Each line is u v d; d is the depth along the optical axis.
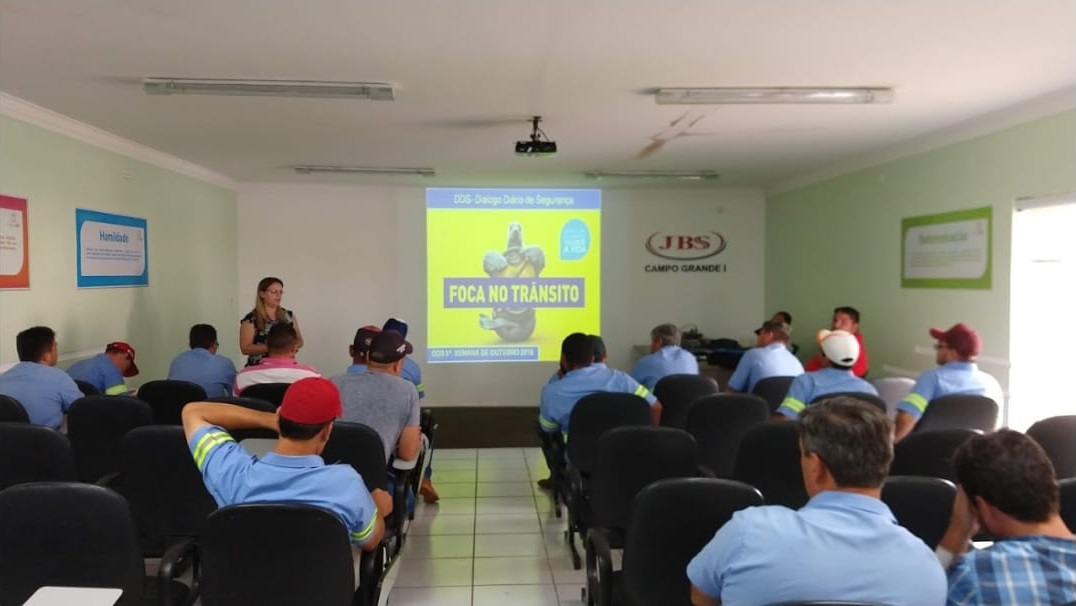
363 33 2.87
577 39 2.95
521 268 7.91
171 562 2.04
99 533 1.85
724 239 8.23
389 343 3.12
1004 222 4.34
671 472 2.76
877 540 1.37
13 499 1.82
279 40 2.95
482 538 3.74
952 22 2.77
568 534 3.64
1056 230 4.03
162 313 5.84
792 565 1.35
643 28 2.82
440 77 3.52
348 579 1.85
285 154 5.81
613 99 3.97
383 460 2.65
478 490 4.61
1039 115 4.03
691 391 4.03
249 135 4.98
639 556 1.99
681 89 3.74
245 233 7.73
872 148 5.57
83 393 3.67
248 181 7.59
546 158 6.07
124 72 3.43
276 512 1.75
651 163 6.35
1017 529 1.35
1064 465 2.75
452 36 2.91
